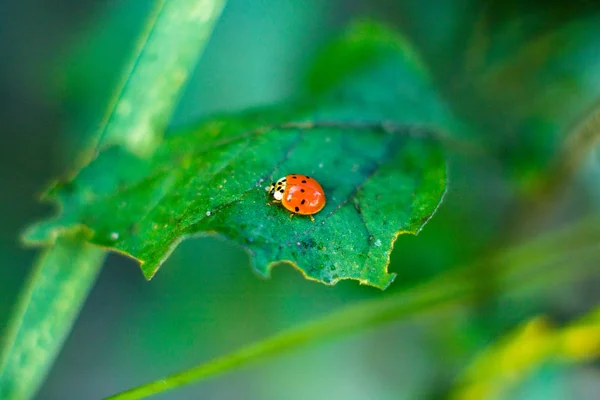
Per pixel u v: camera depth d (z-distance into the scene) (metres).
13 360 0.17
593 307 0.20
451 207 0.20
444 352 0.20
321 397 0.23
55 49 0.23
